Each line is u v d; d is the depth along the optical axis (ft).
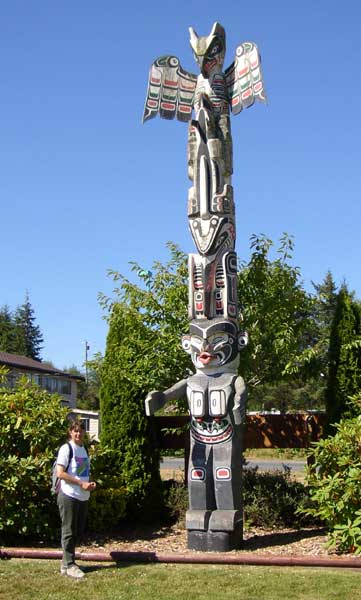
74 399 144.15
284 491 35.96
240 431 30.71
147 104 36.73
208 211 32.60
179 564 26.68
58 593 22.48
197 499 29.96
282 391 107.45
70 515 25.12
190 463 30.48
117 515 34.35
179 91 37.14
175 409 43.11
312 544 29.73
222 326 31.14
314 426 38.81
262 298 39.96
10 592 22.62
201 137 33.42
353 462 27.68
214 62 34.94
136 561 27.14
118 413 37.65
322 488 28.30
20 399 32.58
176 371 38.34
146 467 37.14
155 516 37.09
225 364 31.01
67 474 25.32
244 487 36.52
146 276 40.57
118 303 40.16
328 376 37.29
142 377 37.27
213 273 32.07
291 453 96.32
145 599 21.61
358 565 25.44
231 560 26.58
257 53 33.99
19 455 31.68
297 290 41.04
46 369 129.70
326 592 21.90
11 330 213.46
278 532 33.37
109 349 39.19
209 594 22.00
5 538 31.07
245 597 21.59
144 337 38.93
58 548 29.81
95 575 24.76
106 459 36.81
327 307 99.96
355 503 26.99
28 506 30.55
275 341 38.52
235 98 34.83
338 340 36.96
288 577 23.91
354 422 29.53
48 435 31.65
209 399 30.58
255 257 40.65
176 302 39.42
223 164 33.50
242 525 30.27
